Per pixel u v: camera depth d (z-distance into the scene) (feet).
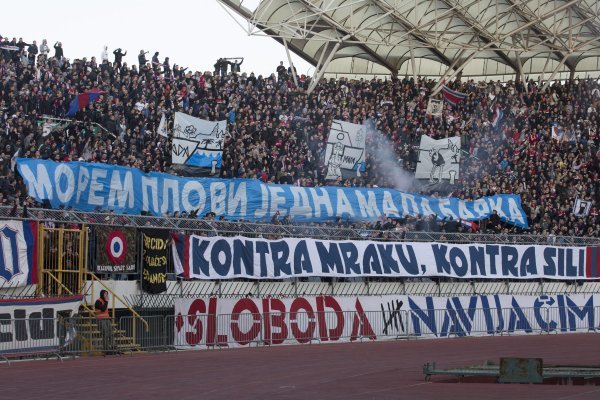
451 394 57.67
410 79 187.32
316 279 117.08
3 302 82.17
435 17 160.15
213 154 122.21
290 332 108.68
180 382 65.98
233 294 107.45
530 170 158.61
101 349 90.27
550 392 58.08
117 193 106.73
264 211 120.47
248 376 70.64
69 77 127.44
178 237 102.22
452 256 127.13
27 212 92.48
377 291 120.98
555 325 134.31
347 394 58.39
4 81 121.29
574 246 139.74
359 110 152.66
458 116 167.63
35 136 112.47
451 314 124.98
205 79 143.54
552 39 171.73
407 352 96.78
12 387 62.54
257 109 143.95
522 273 133.08
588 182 162.30
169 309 101.50
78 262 94.17
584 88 182.80
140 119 125.39
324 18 156.76
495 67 202.69
